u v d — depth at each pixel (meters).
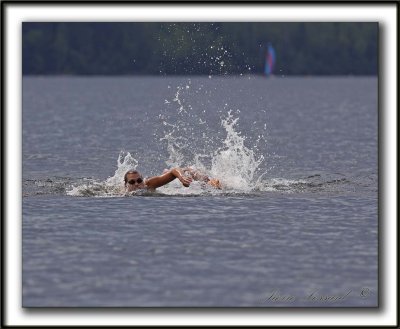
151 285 37.19
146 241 44.66
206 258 41.38
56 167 74.81
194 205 54.53
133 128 127.44
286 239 45.25
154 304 34.88
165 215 51.25
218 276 38.47
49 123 139.75
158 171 77.44
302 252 42.59
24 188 60.94
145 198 56.88
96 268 39.66
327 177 68.44
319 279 38.19
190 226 48.22
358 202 55.81
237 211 52.53
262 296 35.91
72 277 38.31
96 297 35.66
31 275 38.59
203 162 82.62
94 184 62.53
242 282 37.69
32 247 43.28
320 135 116.31
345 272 39.25
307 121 148.38
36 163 77.50
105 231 46.91
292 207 54.00
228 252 42.53
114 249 42.97
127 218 50.31
